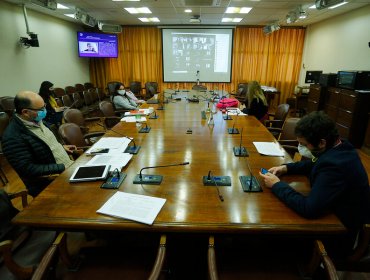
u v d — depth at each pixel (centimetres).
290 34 720
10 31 444
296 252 123
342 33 545
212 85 757
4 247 99
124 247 127
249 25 707
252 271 111
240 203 120
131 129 257
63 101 473
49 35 561
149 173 153
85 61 732
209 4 447
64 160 207
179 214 112
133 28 713
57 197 126
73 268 113
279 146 201
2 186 294
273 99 726
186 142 213
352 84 433
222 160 173
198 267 146
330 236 111
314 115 116
